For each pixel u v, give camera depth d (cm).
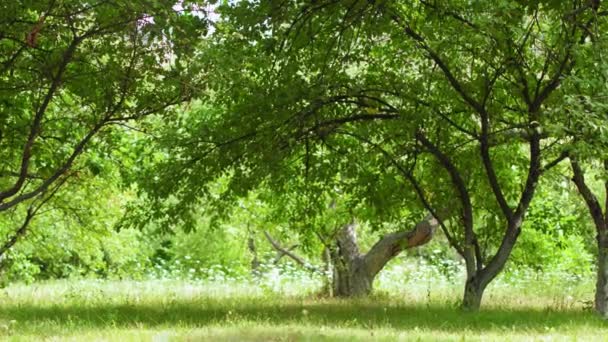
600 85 1515
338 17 1708
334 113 1905
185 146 1888
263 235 3706
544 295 2462
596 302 1858
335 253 2469
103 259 3838
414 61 1878
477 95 1784
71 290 2295
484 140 1764
